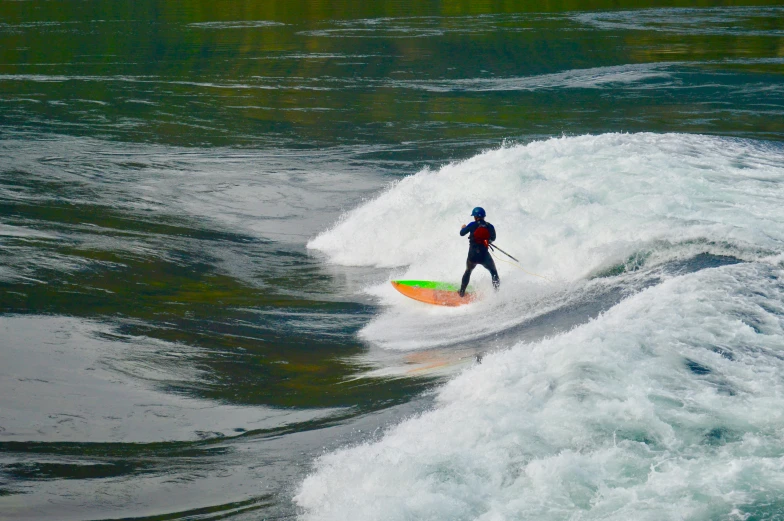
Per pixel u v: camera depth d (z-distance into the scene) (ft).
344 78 507.30
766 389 96.99
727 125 355.15
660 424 89.76
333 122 375.66
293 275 188.65
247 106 417.90
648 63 538.06
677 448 85.56
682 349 107.65
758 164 229.25
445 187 219.00
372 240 204.23
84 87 476.54
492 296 161.48
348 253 203.10
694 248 158.71
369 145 328.29
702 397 95.40
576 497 79.25
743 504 75.87
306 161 301.63
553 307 149.69
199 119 385.91
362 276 187.42
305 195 257.75
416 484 84.02
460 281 170.81
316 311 164.45
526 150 248.93
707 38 647.56
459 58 579.48
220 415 115.03
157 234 216.13
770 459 82.69
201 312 160.97
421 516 78.84
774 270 141.90
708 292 129.29
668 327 114.93
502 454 87.25
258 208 245.45
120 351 137.39
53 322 148.66
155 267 188.24
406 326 153.89
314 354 140.15
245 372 131.23
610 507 77.20
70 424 111.55
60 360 132.26
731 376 100.63
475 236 159.02
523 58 574.56
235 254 203.21
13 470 98.78
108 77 515.91
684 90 442.50
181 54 621.72
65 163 298.35
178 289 175.01
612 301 144.97
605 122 369.09
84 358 133.59
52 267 181.06
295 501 89.61
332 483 90.38
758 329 114.62
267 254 204.44
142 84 488.85
